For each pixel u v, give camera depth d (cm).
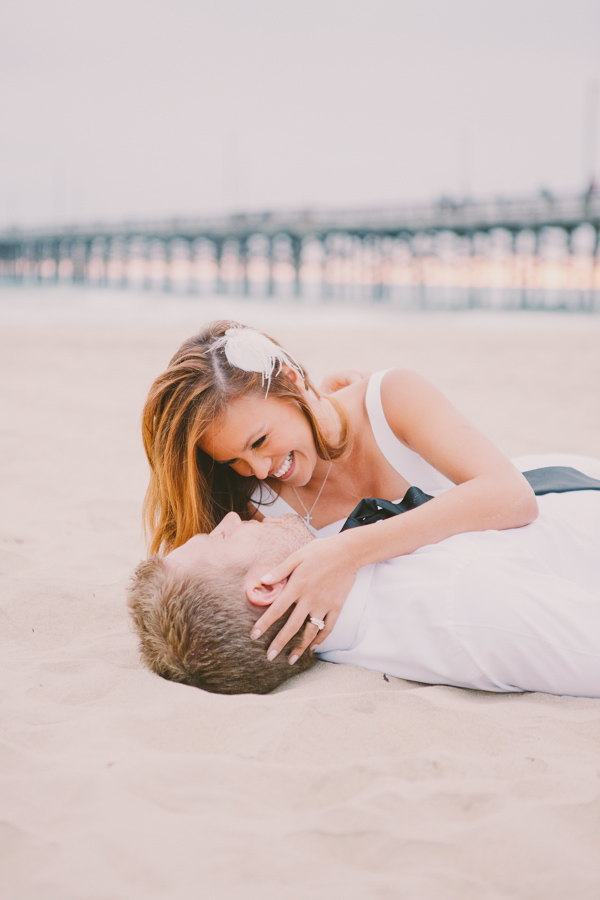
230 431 196
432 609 185
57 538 333
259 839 132
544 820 137
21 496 411
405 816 138
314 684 191
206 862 126
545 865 125
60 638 228
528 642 180
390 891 120
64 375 949
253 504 235
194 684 188
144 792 146
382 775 152
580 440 570
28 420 650
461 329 1756
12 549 315
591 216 2617
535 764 155
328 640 198
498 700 186
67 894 118
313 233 3338
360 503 207
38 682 195
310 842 132
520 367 1058
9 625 235
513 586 182
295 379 208
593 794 144
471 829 134
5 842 131
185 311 2397
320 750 163
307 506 234
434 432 209
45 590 259
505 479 201
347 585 188
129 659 209
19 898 118
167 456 204
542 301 3453
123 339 1394
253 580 183
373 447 222
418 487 223
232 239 3909
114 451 538
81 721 172
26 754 157
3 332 1436
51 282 5484
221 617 180
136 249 4756
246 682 184
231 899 118
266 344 201
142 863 126
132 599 192
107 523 361
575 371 1020
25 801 142
